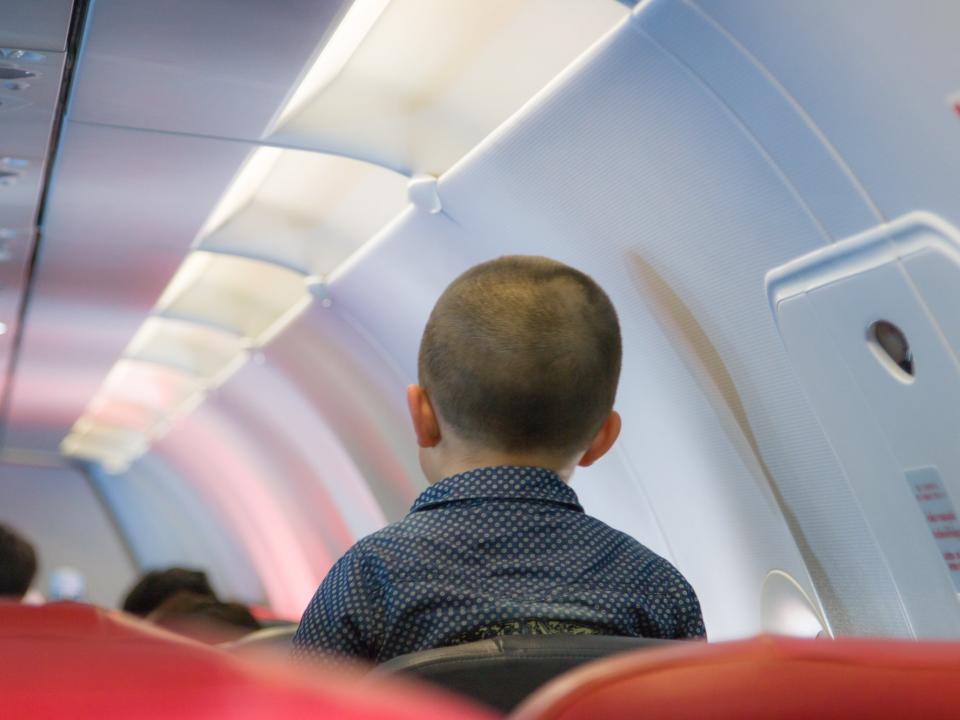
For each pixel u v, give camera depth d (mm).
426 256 5238
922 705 662
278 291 6828
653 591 1765
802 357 3512
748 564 4445
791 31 2852
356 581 1646
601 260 4223
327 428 8219
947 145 2742
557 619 1631
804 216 3264
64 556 16188
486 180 4359
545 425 1777
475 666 1366
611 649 1417
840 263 3199
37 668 491
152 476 14188
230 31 3406
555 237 4348
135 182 4836
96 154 4480
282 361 7898
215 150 4473
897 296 3057
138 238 5672
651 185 3732
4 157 4465
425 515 1731
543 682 1375
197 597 4312
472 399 1764
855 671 661
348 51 3936
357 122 4359
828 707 652
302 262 6090
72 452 15289
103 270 6258
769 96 3072
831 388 3473
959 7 2480
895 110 2799
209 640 671
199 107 4035
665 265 3951
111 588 16312
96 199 5059
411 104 4258
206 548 13953
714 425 4203
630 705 632
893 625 3811
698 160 3477
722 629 4746
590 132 3748
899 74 2723
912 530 3490
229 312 7527
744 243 3551
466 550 1678
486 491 1736
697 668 648
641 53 3293
